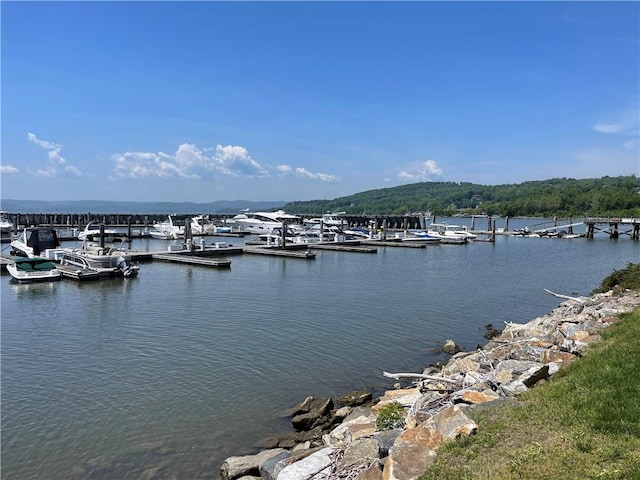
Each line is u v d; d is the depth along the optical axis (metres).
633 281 26.06
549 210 171.38
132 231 85.69
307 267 46.94
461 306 30.11
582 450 6.86
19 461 11.36
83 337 21.30
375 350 20.44
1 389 15.42
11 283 35.47
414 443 7.86
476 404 9.48
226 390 15.72
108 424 13.21
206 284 36.06
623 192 162.62
